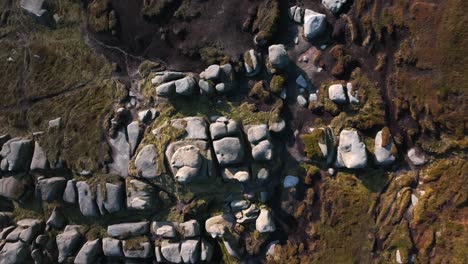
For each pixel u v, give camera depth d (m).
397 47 6.71
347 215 6.90
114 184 7.37
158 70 7.54
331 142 6.93
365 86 6.85
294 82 7.11
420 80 6.61
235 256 7.16
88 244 7.43
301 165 7.06
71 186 7.54
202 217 7.30
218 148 6.94
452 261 6.46
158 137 7.23
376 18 6.75
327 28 6.96
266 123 7.11
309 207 7.02
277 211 7.12
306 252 7.00
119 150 7.47
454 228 6.49
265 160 6.96
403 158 6.80
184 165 6.91
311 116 7.06
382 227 6.78
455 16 6.38
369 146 6.88
